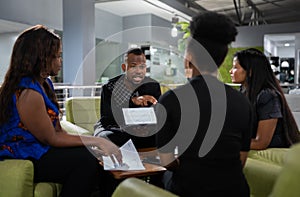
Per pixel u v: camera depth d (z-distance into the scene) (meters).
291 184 0.57
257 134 1.89
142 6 7.20
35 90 1.55
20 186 1.51
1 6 4.86
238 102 1.16
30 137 1.60
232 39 1.14
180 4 7.20
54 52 1.65
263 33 8.68
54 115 1.68
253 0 8.23
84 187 1.61
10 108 1.57
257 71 1.96
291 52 9.49
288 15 9.74
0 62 5.55
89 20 5.29
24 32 1.65
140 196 0.90
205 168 1.12
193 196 1.12
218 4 8.43
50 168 1.60
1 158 1.61
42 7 5.72
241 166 1.19
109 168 1.59
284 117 1.93
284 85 7.58
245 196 1.16
